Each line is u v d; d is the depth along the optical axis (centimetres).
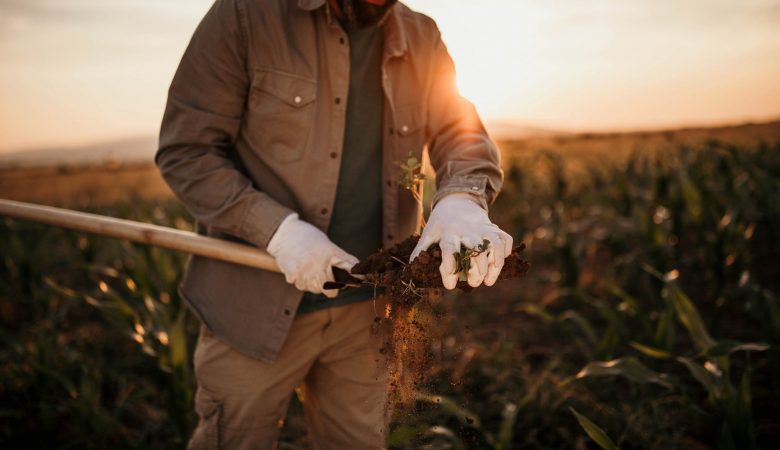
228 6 151
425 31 174
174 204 812
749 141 894
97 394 294
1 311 427
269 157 159
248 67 152
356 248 174
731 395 206
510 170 750
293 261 147
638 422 243
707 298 402
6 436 278
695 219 448
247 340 164
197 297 174
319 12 155
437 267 133
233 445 170
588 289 416
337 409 181
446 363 241
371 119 168
